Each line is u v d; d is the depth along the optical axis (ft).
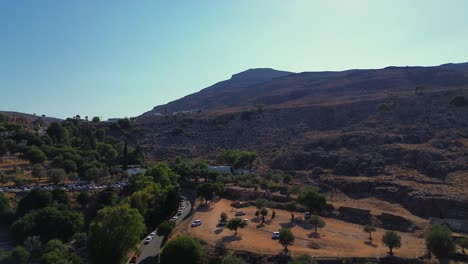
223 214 243.19
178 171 361.10
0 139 361.10
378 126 441.68
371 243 207.62
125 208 196.95
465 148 336.70
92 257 188.85
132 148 473.26
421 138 380.37
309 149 419.74
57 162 336.90
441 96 478.18
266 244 198.80
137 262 186.91
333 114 525.75
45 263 170.19
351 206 273.33
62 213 220.84
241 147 505.66
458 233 221.66
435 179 297.53
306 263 157.69
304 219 254.27
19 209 233.96
